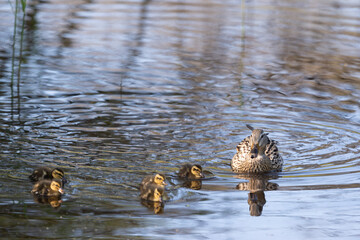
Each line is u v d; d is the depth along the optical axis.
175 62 20.97
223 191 11.49
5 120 14.91
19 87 17.73
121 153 13.16
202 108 16.58
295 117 16.02
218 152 13.67
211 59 21.45
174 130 14.88
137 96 17.39
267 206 10.80
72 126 14.77
